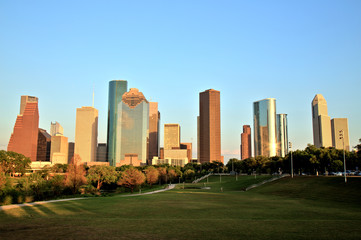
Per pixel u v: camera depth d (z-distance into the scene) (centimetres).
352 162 12488
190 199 7119
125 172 13675
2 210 4656
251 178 17000
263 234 2683
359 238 2522
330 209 5016
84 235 2659
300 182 10512
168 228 2989
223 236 2605
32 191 8494
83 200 6750
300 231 2823
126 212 4566
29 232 2806
